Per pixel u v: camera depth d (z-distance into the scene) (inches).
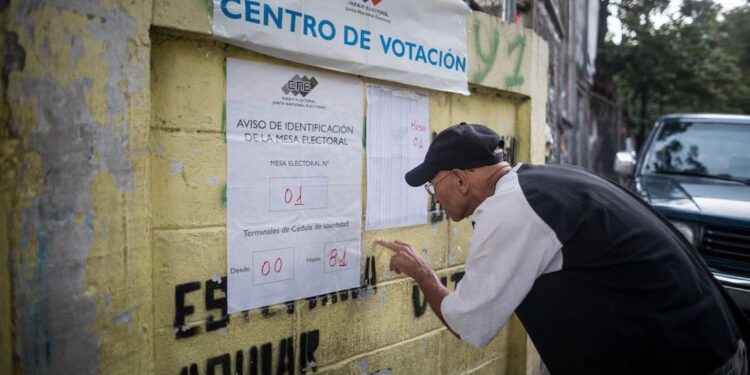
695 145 181.0
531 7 222.1
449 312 56.6
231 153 63.4
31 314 44.6
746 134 175.8
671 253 53.3
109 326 49.8
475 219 56.8
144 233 52.6
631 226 52.7
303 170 71.2
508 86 108.0
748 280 123.0
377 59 77.4
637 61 558.9
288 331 71.1
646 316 50.1
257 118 65.7
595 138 524.4
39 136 44.6
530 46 114.7
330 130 74.3
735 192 149.9
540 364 125.6
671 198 151.2
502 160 62.9
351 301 79.4
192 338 61.2
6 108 42.8
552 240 51.6
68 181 46.4
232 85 63.1
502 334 113.4
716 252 131.9
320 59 69.9
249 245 65.8
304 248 72.1
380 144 82.3
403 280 88.4
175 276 59.3
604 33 562.9
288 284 70.5
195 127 60.1
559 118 314.7
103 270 49.1
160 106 57.2
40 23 44.2
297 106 69.9
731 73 646.5
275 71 67.1
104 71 48.4
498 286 52.4
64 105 45.9
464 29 93.1
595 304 51.1
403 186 87.2
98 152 48.3
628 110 685.9
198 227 60.9
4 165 43.1
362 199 80.1
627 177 202.8
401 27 80.8
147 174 52.7
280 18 64.4
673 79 564.4
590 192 54.4
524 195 53.4
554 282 52.2
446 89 90.4
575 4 391.5
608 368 51.4
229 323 64.5
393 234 86.2
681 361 50.1
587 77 471.8
